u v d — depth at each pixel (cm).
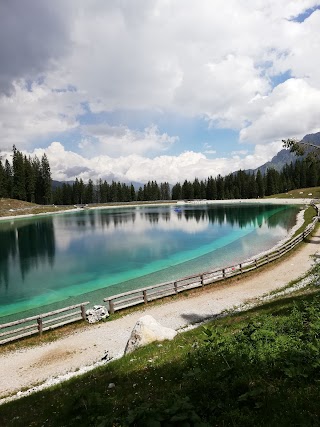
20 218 11988
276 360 841
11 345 2002
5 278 3856
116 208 17462
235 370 822
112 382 1068
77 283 3534
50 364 1719
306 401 618
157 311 2378
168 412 549
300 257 3719
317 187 17525
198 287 2852
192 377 884
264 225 7506
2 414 1051
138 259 4575
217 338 1100
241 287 2812
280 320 1256
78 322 2261
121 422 668
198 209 13650
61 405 964
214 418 627
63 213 14425
